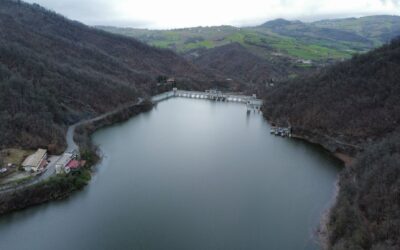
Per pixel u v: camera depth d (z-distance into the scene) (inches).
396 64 5324.8
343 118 5201.8
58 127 4894.2
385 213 2650.1
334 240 2696.9
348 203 3004.4
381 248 2178.9
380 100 5027.1
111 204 3366.1
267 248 2748.5
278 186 3826.3
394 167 3120.1
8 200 3174.2
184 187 3754.9
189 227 3016.7
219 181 3922.2
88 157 4156.0
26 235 2878.9
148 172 4126.5
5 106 4542.3
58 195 3449.8
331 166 4439.0
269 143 5344.5
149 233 2928.2
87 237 2866.6
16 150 3944.4
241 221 3115.2
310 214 3243.1
